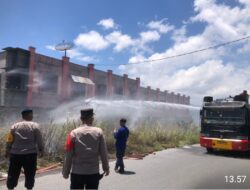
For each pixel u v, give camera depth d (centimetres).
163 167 1208
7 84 3178
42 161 1149
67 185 859
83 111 526
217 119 1662
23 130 701
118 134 1075
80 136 506
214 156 1602
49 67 3581
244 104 1592
